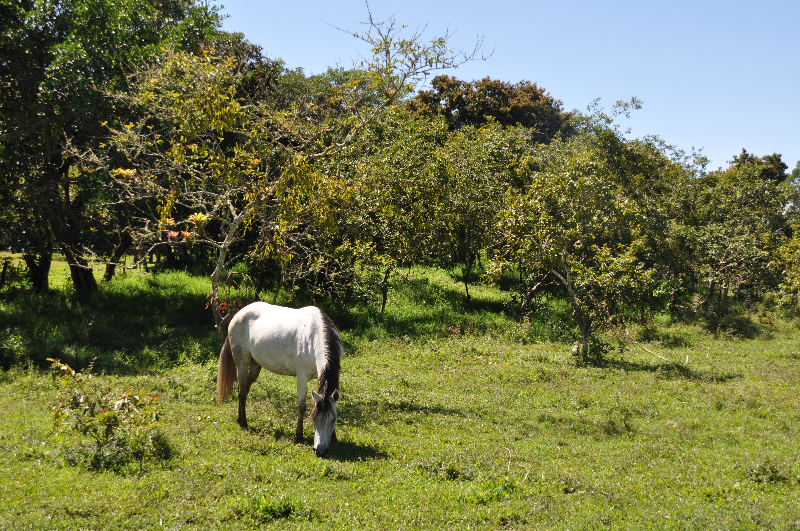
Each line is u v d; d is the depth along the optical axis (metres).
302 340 7.09
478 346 15.16
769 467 6.05
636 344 16.62
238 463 6.07
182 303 18.53
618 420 8.52
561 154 23.34
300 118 11.75
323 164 13.39
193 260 27.00
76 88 13.42
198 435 6.99
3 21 13.28
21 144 14.55
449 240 20.70
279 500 5.08
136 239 11.52
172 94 9.79
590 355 13.98
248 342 7.77
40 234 15.38
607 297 14.29
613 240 20.16
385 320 18.27
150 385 9.37
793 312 22.27
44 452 5.88
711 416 8.80
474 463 6.44
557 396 10.22
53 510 4.67
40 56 14.16
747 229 22.92
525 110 39.12
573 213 14.24
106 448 5.94
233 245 18.05
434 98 38.62
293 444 6.95
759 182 25.03
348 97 10.62
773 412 8.91
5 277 18.89
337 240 15.95
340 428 7.77
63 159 16.55
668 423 8.38
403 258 18.56
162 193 10.93
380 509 5.13
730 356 15.00
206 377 10.27
